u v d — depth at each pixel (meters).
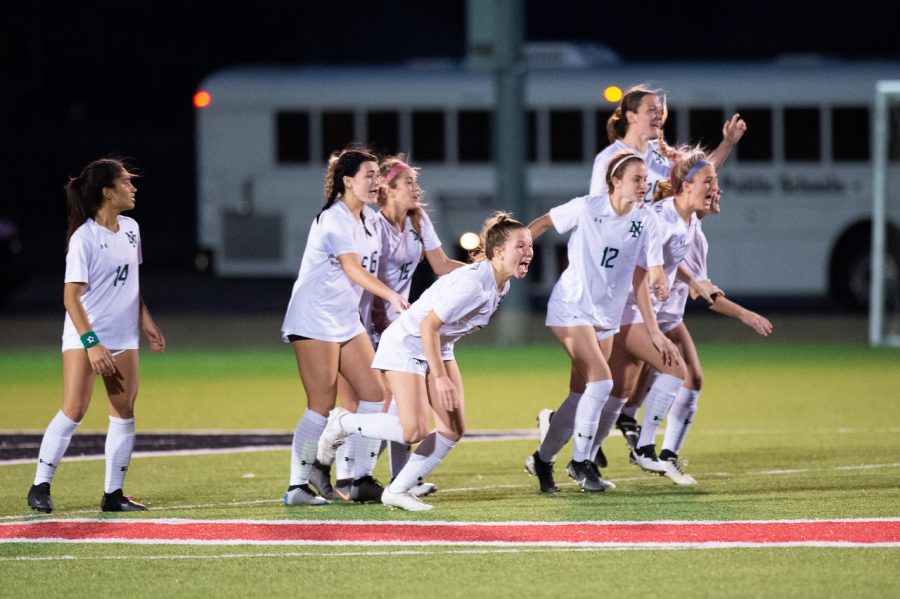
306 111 87.81
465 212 86.00
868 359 63.84
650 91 34.94
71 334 30.92
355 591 23.94
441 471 37.06
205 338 74.44
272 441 42.66
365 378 31.70
